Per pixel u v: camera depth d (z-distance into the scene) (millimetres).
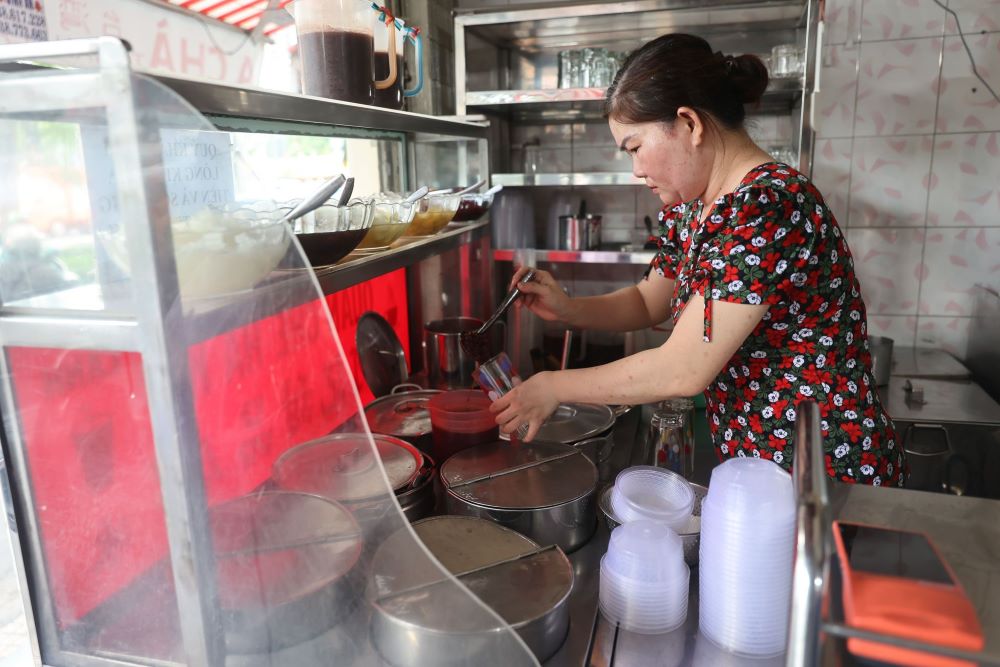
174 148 731
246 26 2156
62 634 946
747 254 1171
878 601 602
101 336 775
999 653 565
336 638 863
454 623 844
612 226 3098
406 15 2562
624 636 1086
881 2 2615
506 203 2791
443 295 2447
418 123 1692
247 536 828
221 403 788
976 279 2732
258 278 790
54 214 763
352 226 1187
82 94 719
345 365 788
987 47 2566
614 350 2533
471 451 1505
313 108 1175
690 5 2467
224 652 847
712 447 2025
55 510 896
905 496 912
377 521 837
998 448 2119
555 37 2936
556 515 1279
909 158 2705
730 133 1323
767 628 1019
